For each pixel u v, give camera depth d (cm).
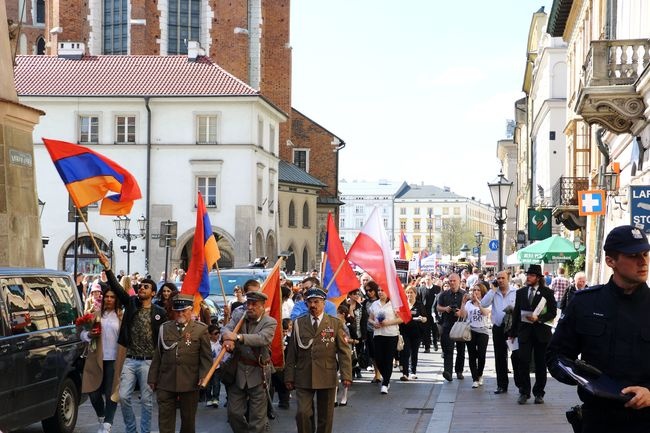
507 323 1855
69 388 1411
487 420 1528
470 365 2052
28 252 2008
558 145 5869
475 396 1870
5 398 1195
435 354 3138
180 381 1197
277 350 1381
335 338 1234
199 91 5931
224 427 1525
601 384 619
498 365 1912
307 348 1223
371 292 1986
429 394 1950
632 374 625
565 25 4716
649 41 2173
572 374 631
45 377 1310
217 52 7338
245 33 7362
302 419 1218
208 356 1208
